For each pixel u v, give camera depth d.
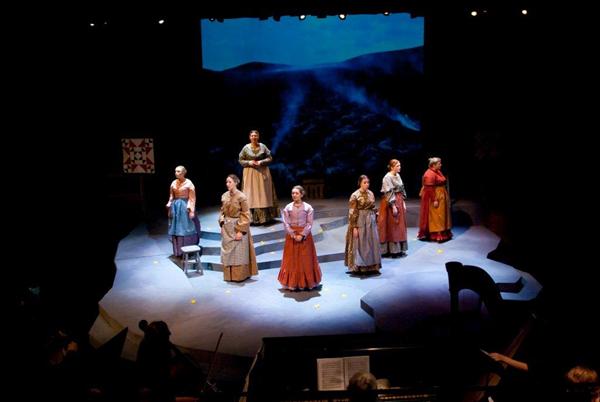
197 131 12.71
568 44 9.90
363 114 13.09
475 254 9.64
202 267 9.38
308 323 7.36
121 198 12.16
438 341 4.96
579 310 8.02
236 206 8.66
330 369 4.75
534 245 10.84
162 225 11.08
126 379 4.60
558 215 10.81
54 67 10.78
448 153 12.27
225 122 13.02
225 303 8.01
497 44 11.27
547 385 4.01
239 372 6.58
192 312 7.73
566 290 9.09
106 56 11.55
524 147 11.30
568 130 10.55
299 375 4.84
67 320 9.33
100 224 12.00
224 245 8.73
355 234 8.88
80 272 11.13
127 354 7.01
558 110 10.62
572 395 3.94
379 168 13.14
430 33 11.99
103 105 11.87
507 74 11.30
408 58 12.71
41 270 10.90
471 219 11.31
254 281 8.84
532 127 11.11
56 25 9.98
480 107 11.84
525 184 11.30
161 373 4.70
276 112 13.12
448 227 10.41
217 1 8.17
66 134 11.52
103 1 8.20
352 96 13.03
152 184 12.40
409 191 12.76
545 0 8.55
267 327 7.27
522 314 6.19
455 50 11.75
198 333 7.13
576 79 10.13
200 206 11.98
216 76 12.80
